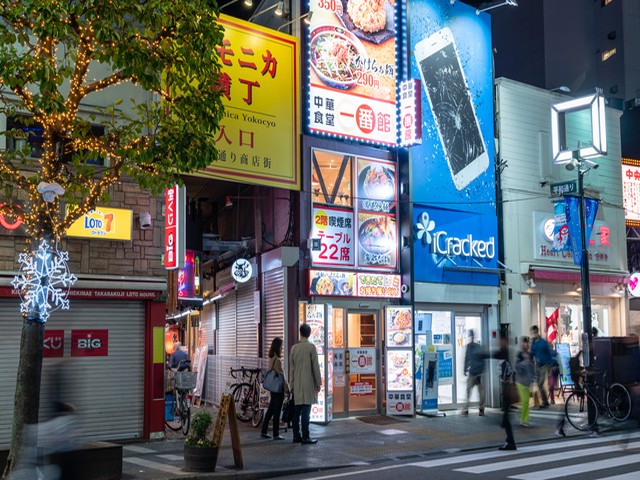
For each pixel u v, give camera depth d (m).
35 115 9.92
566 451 12.05
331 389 16.25
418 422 16.23
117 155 10.42
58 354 12.88
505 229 20.92
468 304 19.52
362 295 17.20
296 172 16.73
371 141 18.00
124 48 9.59
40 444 7.74
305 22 17.20
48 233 9.66
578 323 22.78
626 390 15.38
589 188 23.45
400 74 18.78
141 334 13.85
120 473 9.70
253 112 16.17
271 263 17.27
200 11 10.02
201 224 21.28
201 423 10.53
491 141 20.83
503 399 12.68
